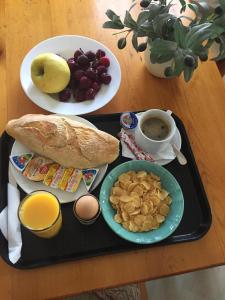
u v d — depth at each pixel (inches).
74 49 33.8
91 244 25.3
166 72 29.1
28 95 30.6
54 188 27.1
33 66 30.4
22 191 27.2
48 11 36.7
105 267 24.6
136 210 25.7
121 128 31.0
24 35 34.9
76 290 23.7
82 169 27.9
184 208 27.9
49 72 29.5
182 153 30.6
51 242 25.1
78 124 28.4
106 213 25.1
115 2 38.3
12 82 32.1
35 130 27.0
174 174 29.4
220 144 31.5
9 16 35.8
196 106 33.4
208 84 34.8
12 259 23.7
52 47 33.4
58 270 24.1
